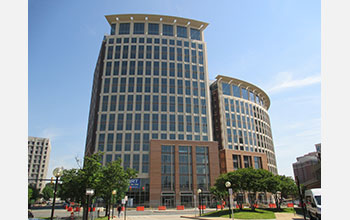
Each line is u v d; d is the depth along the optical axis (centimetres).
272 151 9512
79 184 2436
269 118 10538
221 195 4831
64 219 2967
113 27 7881
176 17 8025
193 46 7944
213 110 8738
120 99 6825
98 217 3297
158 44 7656
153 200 5712
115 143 6341
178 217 3272
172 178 6053
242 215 2662
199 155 6450
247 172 3375
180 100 7125
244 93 9225
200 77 7600
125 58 7338
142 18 7969
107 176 3045
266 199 7025
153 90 7050
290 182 4203
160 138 6562
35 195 8750
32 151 15150
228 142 7919
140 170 6097
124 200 2933
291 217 2683
